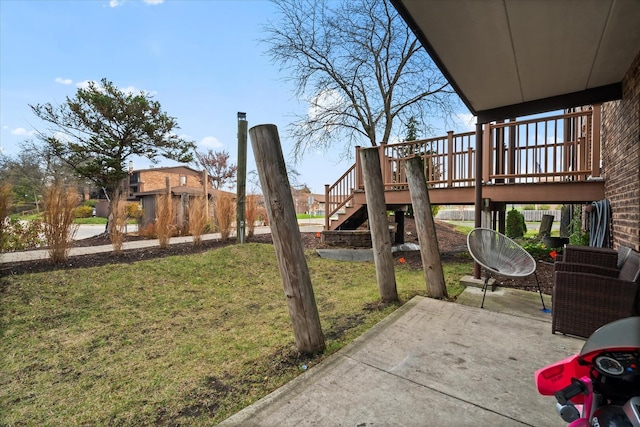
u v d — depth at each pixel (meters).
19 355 2.58
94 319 3.28
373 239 3.50
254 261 5.59
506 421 1.57
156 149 8.76
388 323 2.84
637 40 2.54
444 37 2.51
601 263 3.03
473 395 1.78
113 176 8.00
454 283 4.35
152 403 1.90
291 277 2.31
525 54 2.76
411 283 4.44
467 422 1.56
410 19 2.28
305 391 1.85
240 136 6.82
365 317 3.10
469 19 2.28
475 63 2.92
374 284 4.64
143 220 10.02
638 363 0.86
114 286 4.02
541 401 1.72
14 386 2.16
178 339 2.87
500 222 6.63
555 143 5.02
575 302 2.52
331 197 8.58
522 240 8.98
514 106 3.90
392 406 1.70
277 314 3.46
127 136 8.24
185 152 9.21
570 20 2.29
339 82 12.12
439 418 1.60
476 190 4.23
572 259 3.17
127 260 4.95
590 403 0.95
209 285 4.49
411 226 11.36
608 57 2.83
